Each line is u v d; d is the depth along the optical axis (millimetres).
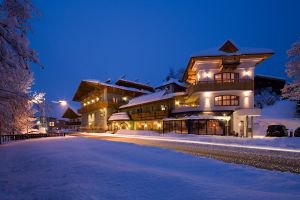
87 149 16469
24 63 10109
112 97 56938
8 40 9320
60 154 13664
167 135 34375
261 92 52000
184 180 7086
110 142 22203
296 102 41500
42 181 7887
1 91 10781
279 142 19828
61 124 83000
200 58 33562
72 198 5832
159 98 44125
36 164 11273
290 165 10672
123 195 5910
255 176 7953
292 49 26812
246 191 6066
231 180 7430
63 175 8414
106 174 8125
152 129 46594
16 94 11133
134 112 52719
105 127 54719
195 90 34125
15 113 12164
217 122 32469
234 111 32906
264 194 5789
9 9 9672
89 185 6848
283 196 5641
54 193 6387
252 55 32781
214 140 24031
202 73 34875
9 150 18109
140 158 12055
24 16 9844
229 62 32125
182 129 35469
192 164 10250
